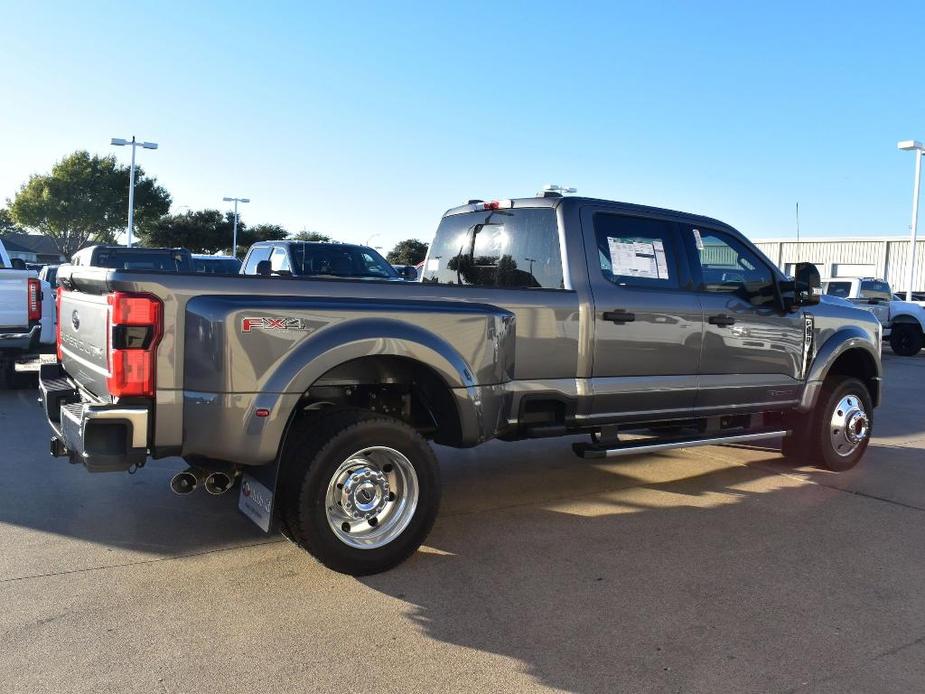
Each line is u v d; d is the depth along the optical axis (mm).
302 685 3168
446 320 4473
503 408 4824
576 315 5199
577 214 5410
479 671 3312
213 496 5738
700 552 4766
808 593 4172
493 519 5375
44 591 4020
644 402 5598
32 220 68438
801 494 6102
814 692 3195
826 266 43656
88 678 3178
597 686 3213
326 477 4125
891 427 9289
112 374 3822
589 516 5473
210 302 3916
